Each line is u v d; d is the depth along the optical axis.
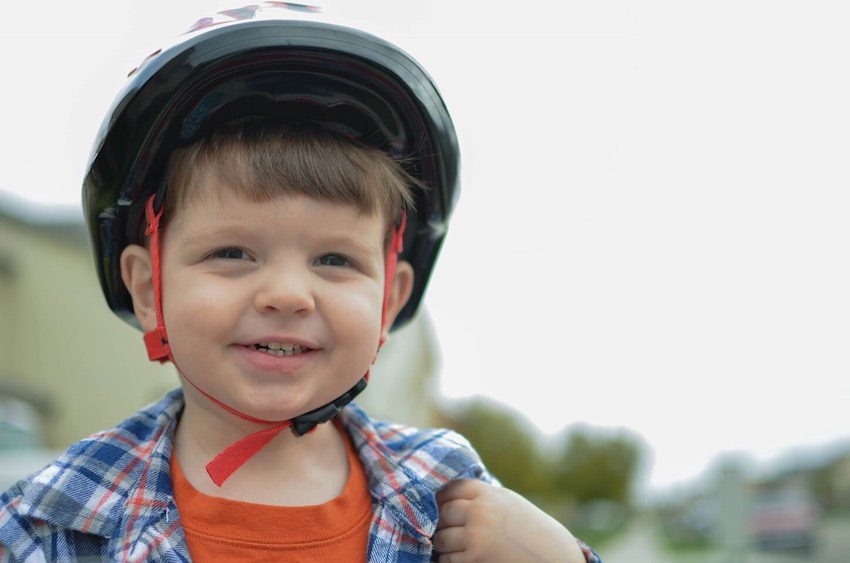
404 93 1.32
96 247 1.41
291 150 1.25
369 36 1.29
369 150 1.34
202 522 1.24
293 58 1.24
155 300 1.29
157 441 1.33
